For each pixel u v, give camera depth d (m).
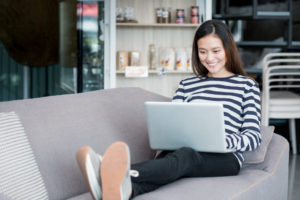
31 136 1.85
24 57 4.37
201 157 1.92
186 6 4.36
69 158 1.94
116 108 2.34
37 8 4.36
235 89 2.20
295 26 5.78
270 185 2.12
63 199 1.86
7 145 1.68
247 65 5.65
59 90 4.42
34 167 1.75
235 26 5.75
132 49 4.32
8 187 1.59
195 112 1.86
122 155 1.49
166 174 1.72
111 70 4.05
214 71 2.21
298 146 4.62
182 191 1.71
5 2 4.32
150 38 4.34
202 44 2.20
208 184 1.83
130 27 4.30
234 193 1.80
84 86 4.38
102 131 2.16
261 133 2.31
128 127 2.31
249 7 5.52
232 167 2.01
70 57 4.38
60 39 4.34
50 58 4.39
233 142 1.94
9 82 4.36
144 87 4.39
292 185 3.36
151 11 4.32
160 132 1.99
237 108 2.15
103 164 1.50
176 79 4.41
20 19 4.35
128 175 1.56
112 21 4.01
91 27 4.32
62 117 2.04
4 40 4.31
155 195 1.65
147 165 1.69
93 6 4.29
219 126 1.85
